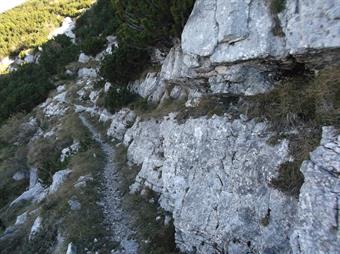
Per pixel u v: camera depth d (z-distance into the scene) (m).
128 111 24.47
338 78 9.27
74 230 14.87
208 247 11.34
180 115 15.00
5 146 37.19
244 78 11.95
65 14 77.12
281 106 10.53
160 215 14.36
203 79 13.81
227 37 11.46
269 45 10.53
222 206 11.09
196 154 12.88
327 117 9.16
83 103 34.97
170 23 17.02
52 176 23.38
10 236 17.64
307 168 8.47
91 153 22.41
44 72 49.47
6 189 29.67
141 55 25.66
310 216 8.02
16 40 69.75
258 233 9.84
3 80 53.88
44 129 35.22
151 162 16.58
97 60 42.72
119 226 14.93
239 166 10.93
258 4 10.98
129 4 18.23
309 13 9.50
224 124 12.10
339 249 7.34
